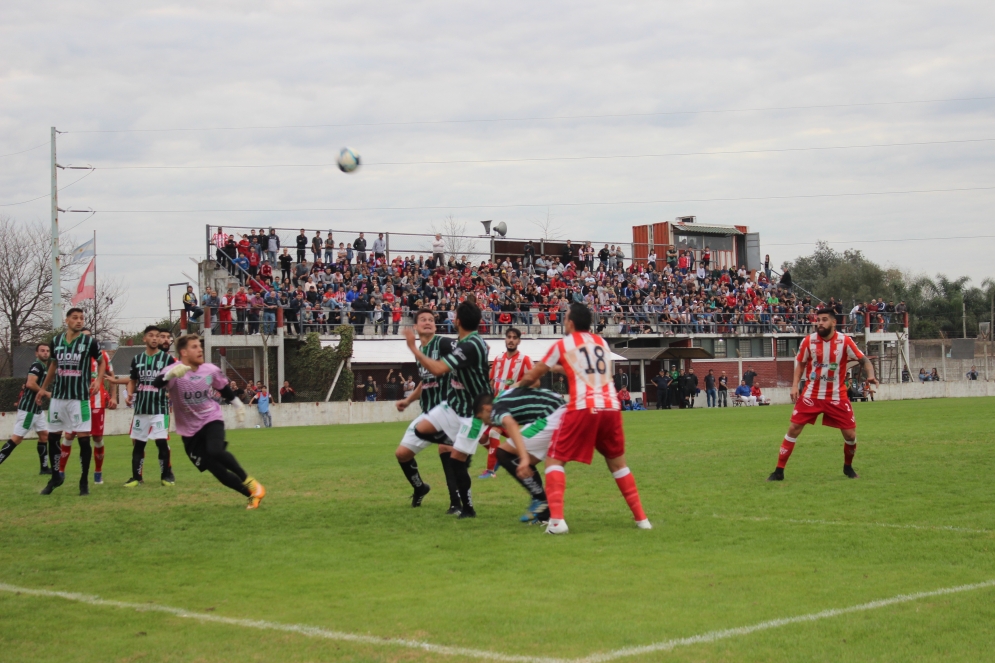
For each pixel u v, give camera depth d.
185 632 5.65
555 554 7.71
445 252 46.84
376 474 14.12
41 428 15.34
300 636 5.50
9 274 58.78
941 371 61.91
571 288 47.91
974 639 5.23
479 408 9.31
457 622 5.70
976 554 7.48
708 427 24.95
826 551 7.69
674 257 55.16
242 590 6.68
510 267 48.00
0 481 14.38
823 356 12.18
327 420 33.44
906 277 106.06
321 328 39.78
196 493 12.25
